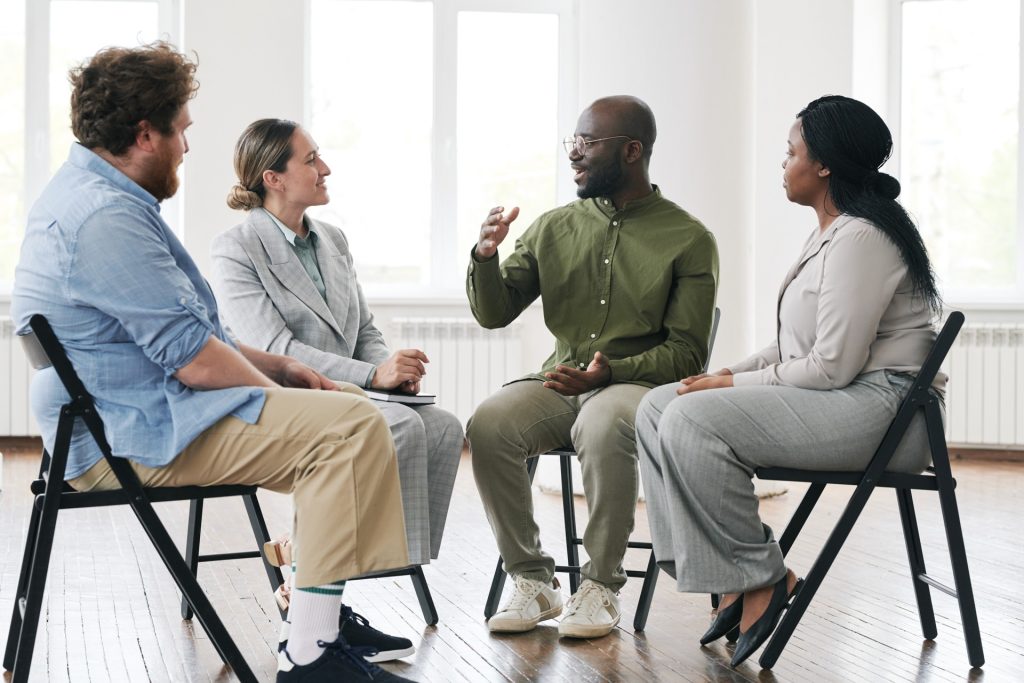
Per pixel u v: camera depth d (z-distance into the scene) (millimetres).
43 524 1902
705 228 2855
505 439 2639
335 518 1889
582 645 2516
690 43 5117
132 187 1976
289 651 1898
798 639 2568
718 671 2316
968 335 6191
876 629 2656
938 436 2311
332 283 2873
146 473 1953
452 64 6793
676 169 5121
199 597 1955
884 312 2350
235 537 3807
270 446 1924
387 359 2939
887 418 2295
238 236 2797
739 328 5195
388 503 1939
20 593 2248
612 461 2549
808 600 2305
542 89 6871
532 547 2670
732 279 5191
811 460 2301
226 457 1941
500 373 6484
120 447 1911
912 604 2916
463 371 6469
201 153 6133
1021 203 6438
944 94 6480
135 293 1867
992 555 3609
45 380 1979
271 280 2777
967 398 6199
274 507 4441
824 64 5254
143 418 1930
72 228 1884
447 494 2664
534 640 2559
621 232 2859
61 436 1907
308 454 1915
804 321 2402
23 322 1948
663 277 2785
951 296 6508
